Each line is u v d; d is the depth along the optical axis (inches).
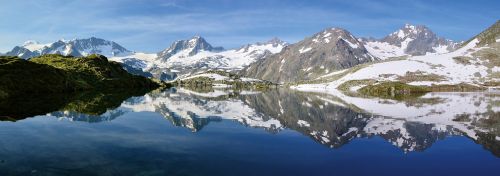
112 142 1686.8
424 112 3703.3
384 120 2928.2
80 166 1231.5
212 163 1305.4
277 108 4340.6
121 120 2561.5
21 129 2025.1
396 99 6683.1
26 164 1252.5
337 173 1210.0
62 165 1243.8
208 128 2269.9
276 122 2726.4
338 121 2851.9
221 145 1657.2
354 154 1505.9
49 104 3801.7
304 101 5910.4
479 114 3444.9
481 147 1706.4
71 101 4313.5
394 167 1307.8
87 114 2881.4
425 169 1288.1
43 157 1359.5
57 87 6756.9
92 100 4581.7
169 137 1862.7
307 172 1213.7
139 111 3292.3
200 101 5477.4
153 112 3253.0
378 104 5098.4
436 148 1675.7
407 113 3580.2
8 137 1769.2
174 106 4212.6
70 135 1863.9
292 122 2748.5
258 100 6171.3
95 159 1334.9
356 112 3737.7
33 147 1542.8
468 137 2015.3
